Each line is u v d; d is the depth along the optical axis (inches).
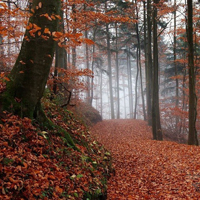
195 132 480.4
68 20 319.6
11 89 181.5
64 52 495.2
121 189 234.4
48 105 264.7
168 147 432.1
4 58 420.5
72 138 251.1
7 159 134.0
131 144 508.7
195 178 245.3
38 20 174.6
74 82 385.4
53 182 149.3
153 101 597.3
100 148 318.3
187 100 840.3
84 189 173.8
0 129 155.9
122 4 803.4
